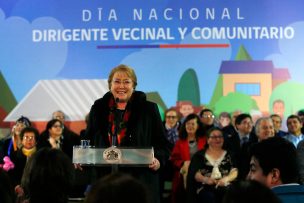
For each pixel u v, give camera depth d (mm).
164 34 9703
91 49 9773
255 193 1898
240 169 7336
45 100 9766
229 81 9648
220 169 7270
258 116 9633
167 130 8820
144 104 4074
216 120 9586
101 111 4051
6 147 8523
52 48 9812
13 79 9812
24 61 9812
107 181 1860
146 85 9711
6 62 9820
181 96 9680
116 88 3975
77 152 3674
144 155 3631
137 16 9711
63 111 9766
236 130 8789
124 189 1834
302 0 9656
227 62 9656
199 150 7461
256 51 9672
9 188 2686
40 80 9812
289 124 8539
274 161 2883
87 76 9766
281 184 2908
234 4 9680
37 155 2771
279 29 9672
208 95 9656
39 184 2723
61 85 9789
